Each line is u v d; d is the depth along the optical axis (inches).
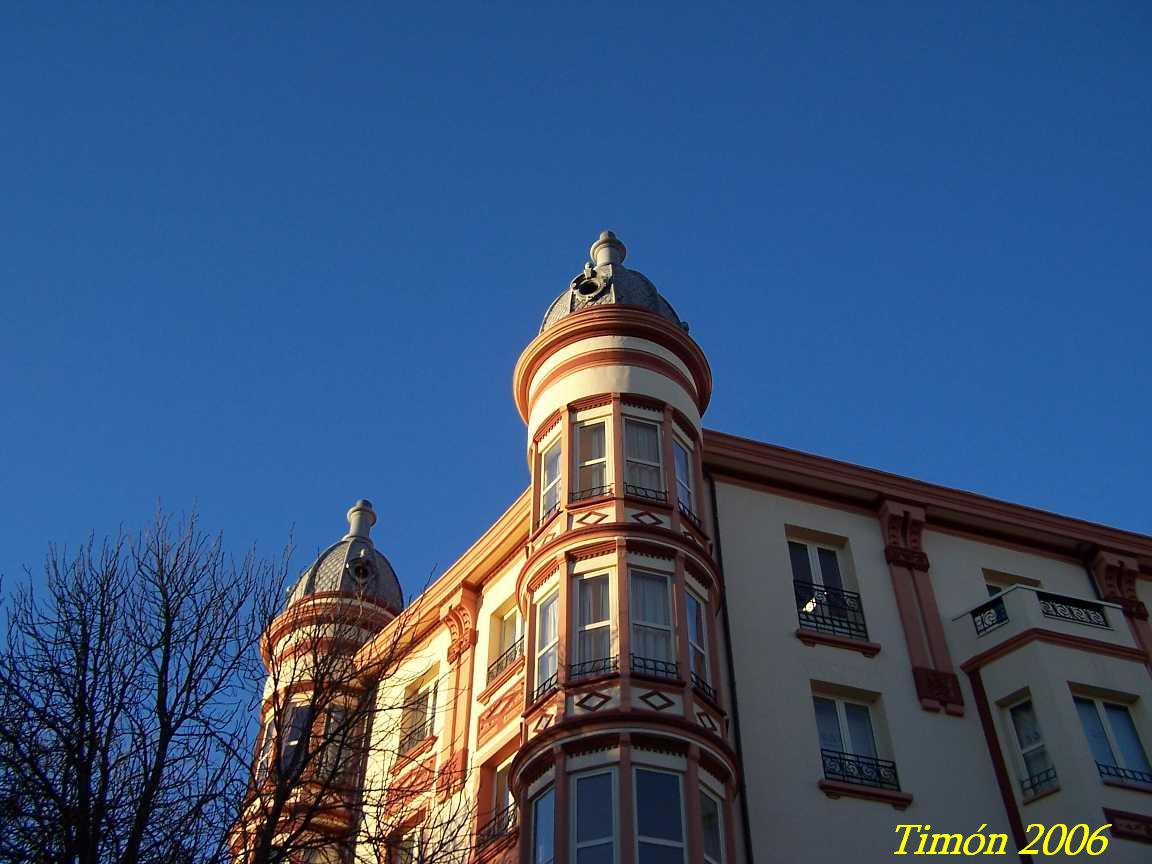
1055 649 1002.1
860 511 1120.2
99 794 637.3
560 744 824.3
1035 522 1172.5
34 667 693.9
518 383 1097.4
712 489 1066.7
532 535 994.7
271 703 894.4
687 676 861.8
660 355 1053.2
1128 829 905.5
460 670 1167.6
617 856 764.0
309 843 716.7
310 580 1401.3
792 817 881.5
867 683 990.4
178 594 756.6
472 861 917.2
